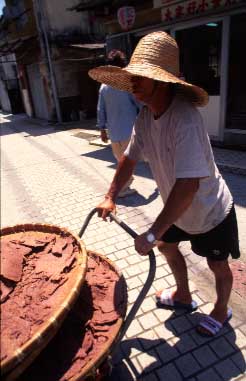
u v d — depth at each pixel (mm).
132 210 4520
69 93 15070
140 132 2002
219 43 6398
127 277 3094
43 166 7402
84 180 6105
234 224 2090
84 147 9078
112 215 1995
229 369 2168
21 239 2012
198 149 1610
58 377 1472
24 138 11703
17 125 16297
